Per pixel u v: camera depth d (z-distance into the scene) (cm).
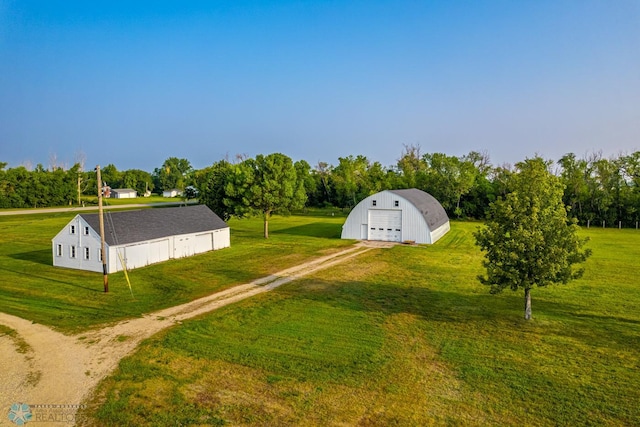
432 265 3159
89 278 2775
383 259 3397
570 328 1800
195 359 1503
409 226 4303
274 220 6831
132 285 2580
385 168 9494
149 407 1192
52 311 2050
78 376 1379
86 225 3014
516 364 1462
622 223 5959
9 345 1633
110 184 16950
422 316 1975
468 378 1366
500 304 2152
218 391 1283
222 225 4000
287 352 1566
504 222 1872
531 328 1803
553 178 1900
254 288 2491
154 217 3534
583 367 1435
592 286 2484
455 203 7144
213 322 1888
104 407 1191
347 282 2630
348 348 1605
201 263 3262
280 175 4603
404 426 1108
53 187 10344
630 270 2919
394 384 1329
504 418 1144
